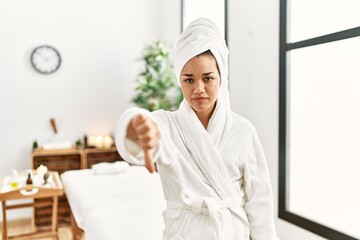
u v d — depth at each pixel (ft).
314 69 7.88
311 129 8.07
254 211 2.56
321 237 7.30
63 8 12.43
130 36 13.39
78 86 12.73
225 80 2.55
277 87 8.41
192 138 2.46
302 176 8.39
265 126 8.85
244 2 9.43
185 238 2.30
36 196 8.09
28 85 12.10
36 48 12.08
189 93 2.30
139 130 1.65
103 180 9.20
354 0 6.85
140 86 12.43
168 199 2.46
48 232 8.63
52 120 12.29
